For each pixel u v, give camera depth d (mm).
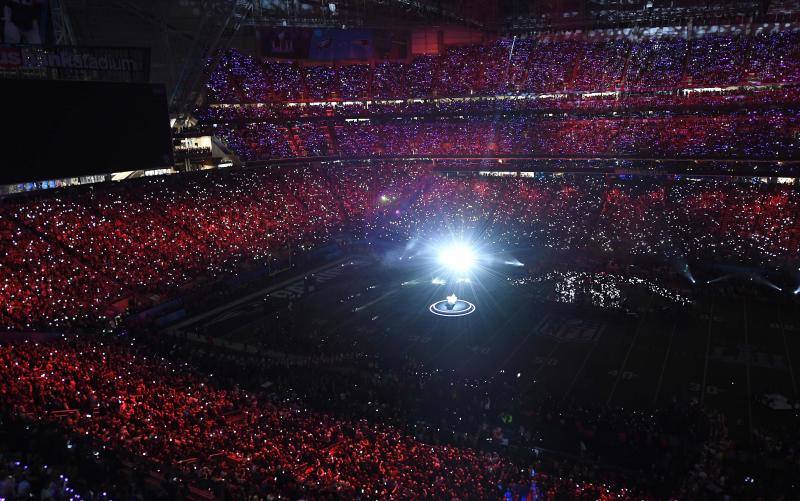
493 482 21344
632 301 45906
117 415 23094
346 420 28094
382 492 19141
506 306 46594
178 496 17234
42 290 41625
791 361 35344
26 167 45750
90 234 49562
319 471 20219
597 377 34281
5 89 44188
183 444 21422
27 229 46406
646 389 32594
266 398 30297
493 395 32031
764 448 26250
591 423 28781
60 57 47500
